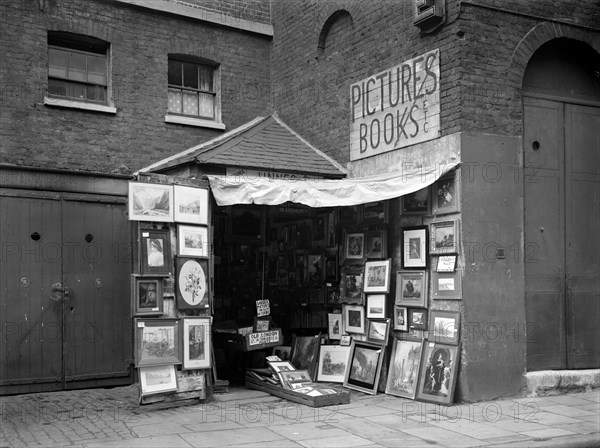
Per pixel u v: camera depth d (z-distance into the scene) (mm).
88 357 10008
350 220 10422
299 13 12016
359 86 10555
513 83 9164
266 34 12367
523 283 9094
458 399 8656
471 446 6605
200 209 8914
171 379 8469
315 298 10938
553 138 9625
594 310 9742
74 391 9766
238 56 12094
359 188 9203
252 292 11766
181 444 6672
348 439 6879
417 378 8977
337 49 11133
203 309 8859
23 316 9562
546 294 9391
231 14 12023
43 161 9992
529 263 9297
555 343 9414
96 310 10117
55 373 9734
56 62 10383
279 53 12430
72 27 10375
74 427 7438
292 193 9234
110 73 10727
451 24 8938
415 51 9516
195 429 7320
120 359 10258
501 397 8836
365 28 10508
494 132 8969
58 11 10273
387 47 10047
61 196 9969
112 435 7059
